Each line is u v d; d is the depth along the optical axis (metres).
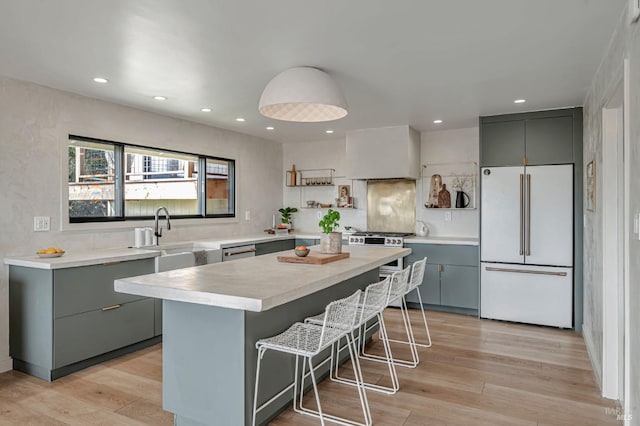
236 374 2.12
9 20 2.22
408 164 5.06
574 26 2.33
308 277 2.32
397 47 2.62
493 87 3.50
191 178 4.96
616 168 2.78
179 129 4.64
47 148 3.40
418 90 3.58
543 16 2.21
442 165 5.40
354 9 2.12
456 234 5.34
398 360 3.36
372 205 5.89
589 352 3.48
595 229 3.21
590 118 3.52
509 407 2.58
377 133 5.23
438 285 4.90
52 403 2.64
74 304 3.09
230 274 2.43
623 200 2.39
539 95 3.75
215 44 2.56
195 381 2.23
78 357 3.12
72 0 2.01
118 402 2.66
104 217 3.92
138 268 3.58
